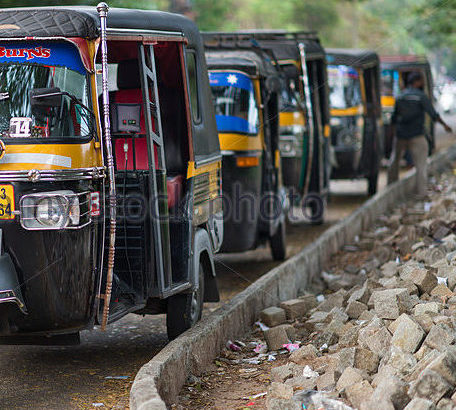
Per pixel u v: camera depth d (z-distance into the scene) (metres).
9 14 9.17
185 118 11.51
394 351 8.35
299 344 10.84
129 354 10.98
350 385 7.89
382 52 73.75
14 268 8.74
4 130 8.86
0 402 9.01
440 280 11.77
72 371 10.20
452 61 88.50
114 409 8.74
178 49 11.16
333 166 26.83
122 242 10.28
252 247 16.02
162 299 11.13
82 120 9.12
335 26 84.06
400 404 7.41
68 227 8.76
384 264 15.42
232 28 54.38
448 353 7.70
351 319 11.12
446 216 18.28
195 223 11.27
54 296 8.88
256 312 12.28
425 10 46.53
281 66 19.50
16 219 8.69
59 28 9.08
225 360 10.36
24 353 11.05
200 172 11.59
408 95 25.39
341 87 26.88
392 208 24.20
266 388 9.14
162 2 45.66
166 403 8.66
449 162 36.50
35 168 8.69
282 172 21.48
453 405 7.25
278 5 75.56
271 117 17.53
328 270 16.44
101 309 9.46
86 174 9.01
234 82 15.86
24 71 9.15
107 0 26.95
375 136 28.06
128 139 10.74
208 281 12.23
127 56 11.18
